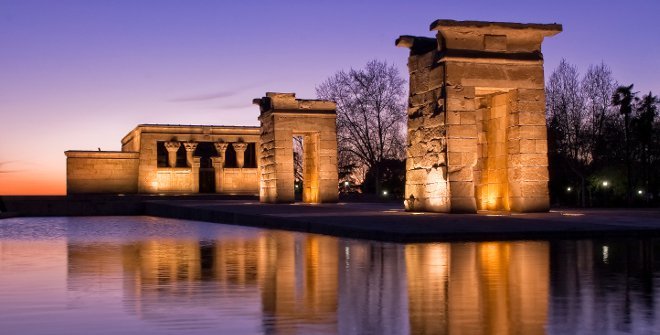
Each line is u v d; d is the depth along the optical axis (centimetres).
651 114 5288
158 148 7119
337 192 4891
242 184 7156
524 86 3086
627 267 1442
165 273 1437
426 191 3145
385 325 909
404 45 3269
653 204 5281
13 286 1262
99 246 2128
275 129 4797
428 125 3123
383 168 7106
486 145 3388
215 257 1741
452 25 2980
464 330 875
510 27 3055
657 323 908
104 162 6950
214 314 988
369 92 6825
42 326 912
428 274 1364
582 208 3909
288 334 861
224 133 7156
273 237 2375
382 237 2069
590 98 5619
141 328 897
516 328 883
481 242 1981
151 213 5131
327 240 2170
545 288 1188
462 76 3006
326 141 4884
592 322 915
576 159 5562
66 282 1312
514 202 3127
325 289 1203
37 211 5097
